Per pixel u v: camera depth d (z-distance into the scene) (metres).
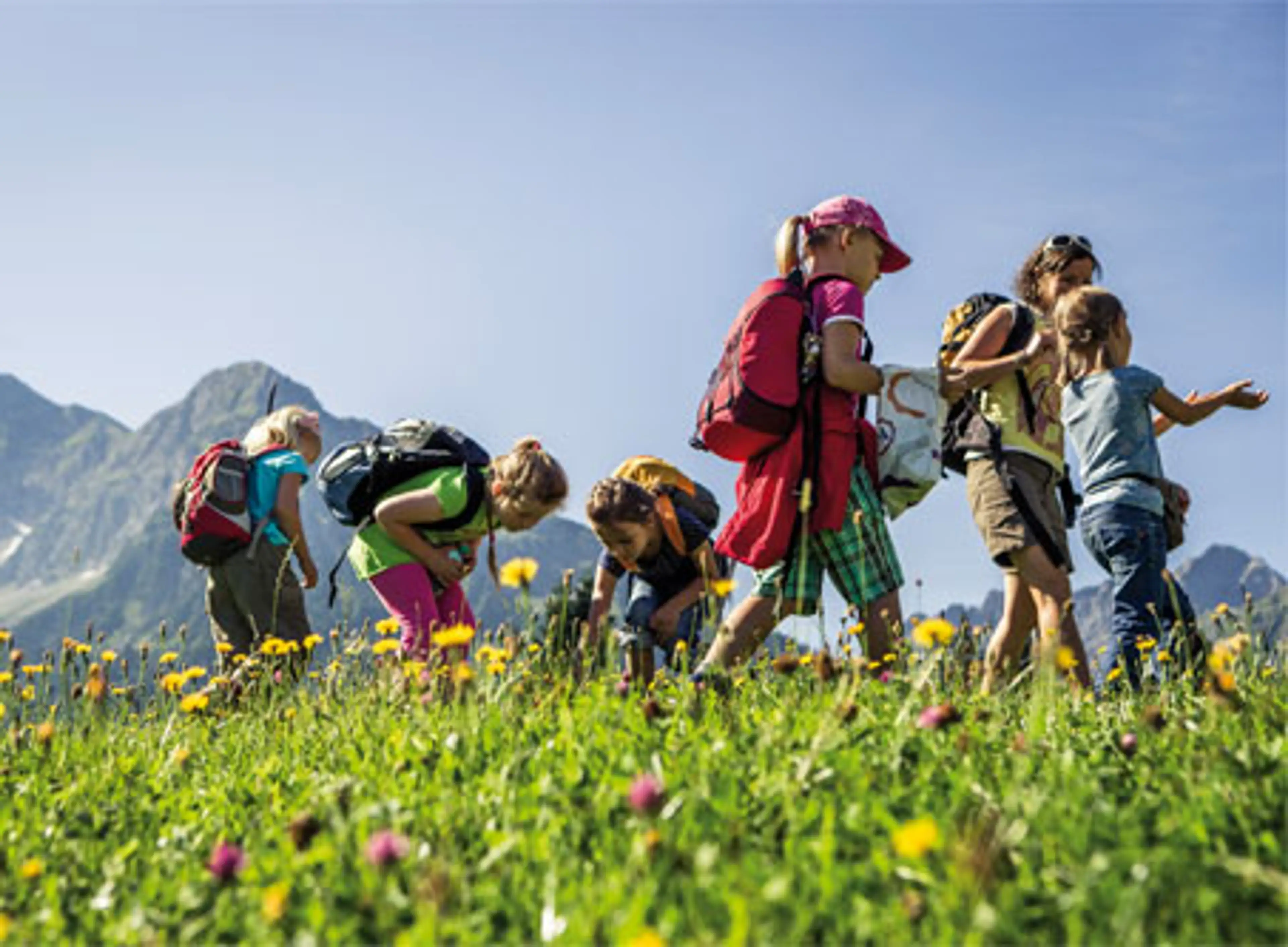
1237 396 7.46
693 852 3.38
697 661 6.04
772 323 6.23
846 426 6.18
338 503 7.57
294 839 3.75
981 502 6.87
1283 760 4.00
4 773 5.37
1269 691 5.18
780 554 6.12
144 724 6.58
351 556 7.65
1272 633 6.17
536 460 7.22
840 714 4.30
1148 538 7.06
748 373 6.16
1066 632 6.59
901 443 6.10
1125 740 4.29
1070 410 7.44
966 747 4.17
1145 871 2.97
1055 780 3.86
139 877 4.02
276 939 3.19
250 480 9.02
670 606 7.44
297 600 9.09
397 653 6.55
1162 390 7.30
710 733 4.59
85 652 6.27
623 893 3.14
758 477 6.27
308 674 6.68
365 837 3.82
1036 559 6.67
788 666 4.96
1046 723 4.55
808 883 3.16
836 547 6.16
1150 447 7.22
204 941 3.38
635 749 4.42
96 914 3.65
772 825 3.58
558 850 3.62
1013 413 6.94
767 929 2.84
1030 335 7.01
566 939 2.93
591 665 5.92
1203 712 4.98
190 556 9.01
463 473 7.36
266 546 8.95
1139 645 6.82
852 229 6.45
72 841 4.35
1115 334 7.44
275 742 5.84
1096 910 2.96
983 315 7.32
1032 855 3.32
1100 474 7.23
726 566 7.74
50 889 3.74
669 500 7.49
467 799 4.10
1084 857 3.26
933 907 2.96
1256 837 3.41
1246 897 3.04
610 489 7.17
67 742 5.95
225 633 9.15
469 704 4.66
